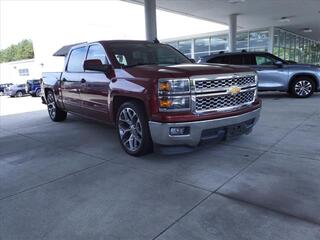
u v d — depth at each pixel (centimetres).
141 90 394
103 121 525
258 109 450
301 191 317
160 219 275
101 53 507
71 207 306
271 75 1020
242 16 1622
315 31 2308
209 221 268
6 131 689
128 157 450
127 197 321
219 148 470
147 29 1154
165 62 508
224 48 2172
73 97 605
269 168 382
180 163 414
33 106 1302
